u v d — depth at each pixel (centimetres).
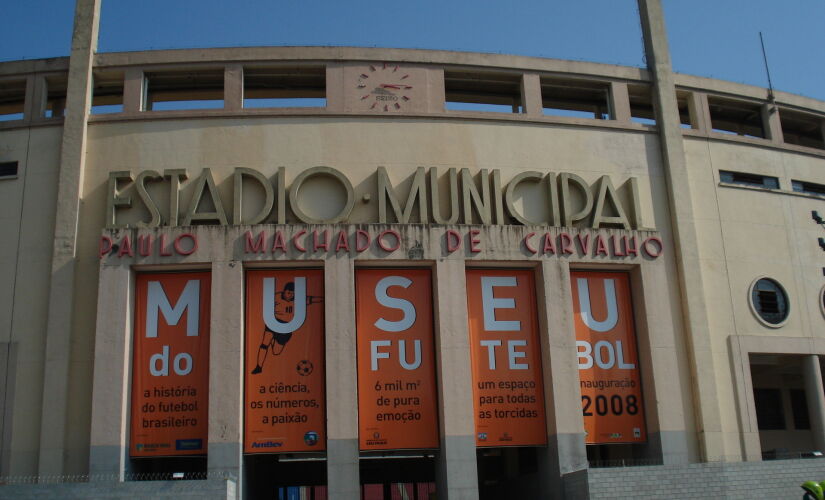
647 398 3106
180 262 2936
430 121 3262
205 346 2934
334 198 3125
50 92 3469
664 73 3525
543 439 3012
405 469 3825
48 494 2383
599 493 2592
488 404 3009
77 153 3098
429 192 3156
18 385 2906
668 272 3284
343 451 2806
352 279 2962
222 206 3034
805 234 3575
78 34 3256
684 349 3206
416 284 3070
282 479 3700
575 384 2995
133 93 3216
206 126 3170
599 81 3488
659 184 3397
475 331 3066
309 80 3412
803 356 3416
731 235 3444
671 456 3011
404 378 2983
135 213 3052
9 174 3153
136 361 2920
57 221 3019
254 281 3000
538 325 3109
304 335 2969
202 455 2842
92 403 2800
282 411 2897
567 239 3127
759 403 3797
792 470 2703
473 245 3050
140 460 2947
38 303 2991
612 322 3178
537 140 3322
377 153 3195
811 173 3700
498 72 3397
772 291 3444
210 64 3256
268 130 3180
